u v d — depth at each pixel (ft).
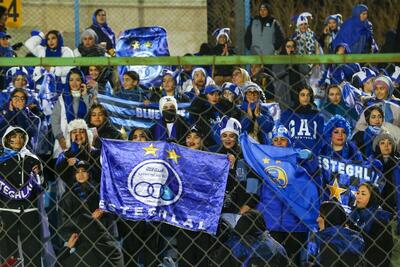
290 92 90.89
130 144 65.21
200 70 88.07
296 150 69.62
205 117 77.15
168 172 64.80
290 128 77.97
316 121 77.82
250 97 79.77
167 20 122.42
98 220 69.87
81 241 70.13
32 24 118.11
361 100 85.25
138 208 64.75
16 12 115.55
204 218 64.69
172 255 70.79
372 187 69.26
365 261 67.72
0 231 70.95
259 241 68.08
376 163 71.67
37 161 71.82
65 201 70.49
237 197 69.62
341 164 71.92
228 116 76.59
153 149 65.00
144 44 101.60
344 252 67.67
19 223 70.95
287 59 61.41
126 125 81.51
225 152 71.36
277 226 69.21
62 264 70.23
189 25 122.83
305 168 69.87
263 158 69.41
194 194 64.80
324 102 84.38
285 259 68.03
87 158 72.54
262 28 106.32
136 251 71.31
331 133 75.00
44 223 72.08
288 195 69.10
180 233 69.82
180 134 74.33
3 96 81.87
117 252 70.28
